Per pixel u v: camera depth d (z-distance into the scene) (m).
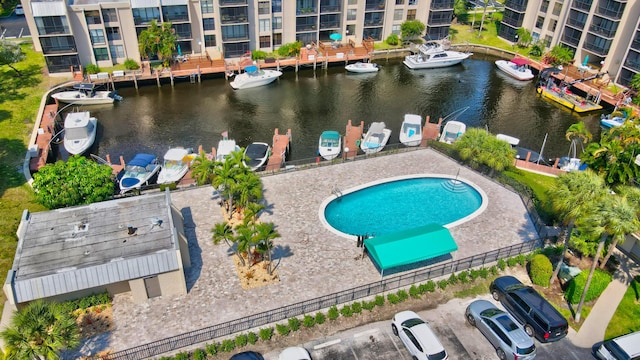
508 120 64.88
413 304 32.12
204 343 28.69
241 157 39.69
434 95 71.50
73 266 29.44
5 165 49.00
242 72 75.12
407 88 73.62
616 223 27.33
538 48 82.56
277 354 28.30
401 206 42.09
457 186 44.66
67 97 64.50
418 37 87.94
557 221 39.06
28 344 23.97
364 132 59.75
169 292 31.59
